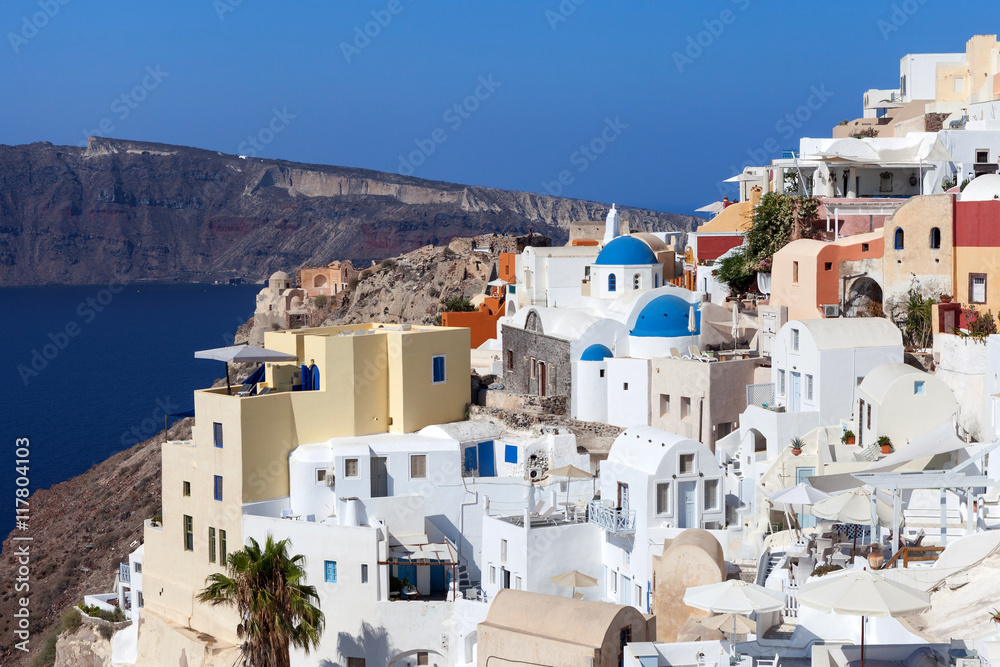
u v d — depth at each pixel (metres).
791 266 66.44
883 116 108.62
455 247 180.75
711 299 80.31
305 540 54.47
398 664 52.34
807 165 80.88
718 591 34.53
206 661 56.16
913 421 49.66
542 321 71.62
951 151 77.94
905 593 28.03
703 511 50.41
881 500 40.97
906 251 61.97
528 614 42.09
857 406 52.38
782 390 59.31
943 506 36.53
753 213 92.06
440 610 51.97
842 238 68.88
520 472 60.50
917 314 60.06
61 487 128.12
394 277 183.88
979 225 59.34
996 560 33.06
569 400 67.88
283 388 62.22
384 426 63.16
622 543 50.56
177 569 61.88
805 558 40.66
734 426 62.66
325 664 54.03
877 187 80.12
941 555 34.56
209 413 58.84
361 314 180.25
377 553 52.41
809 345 56.22
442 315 102.81
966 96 98.12
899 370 50.94
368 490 58.19
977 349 52.66
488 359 85.00
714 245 88.44
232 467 57.38
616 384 67.00
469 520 59.28
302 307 196.12
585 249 94.25
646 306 69.19
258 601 47.31
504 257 127.31
